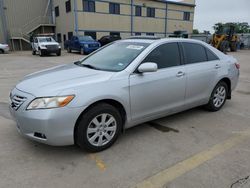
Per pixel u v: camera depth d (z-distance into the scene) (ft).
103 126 11.00
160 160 10.49
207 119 15.40
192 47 14.80
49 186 8.70
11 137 12.36
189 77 14.05
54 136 9.73
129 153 11.05
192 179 9.16
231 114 16.42
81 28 93.35
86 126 10.39
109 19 99.71
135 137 12.66
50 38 72.54
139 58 12.12
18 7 103.65
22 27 105.40
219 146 11.82
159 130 13.60
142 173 9.53
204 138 12.68
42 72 12.82
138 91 11.75
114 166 10.00
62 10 100.78
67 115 9.75
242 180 9.10
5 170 9.59
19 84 11.38
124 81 11.27
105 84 10.73
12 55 72.43
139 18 108.68
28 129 9.96
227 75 16.65
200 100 15.37
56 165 10.01
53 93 9.73
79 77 11.06
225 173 9.55
